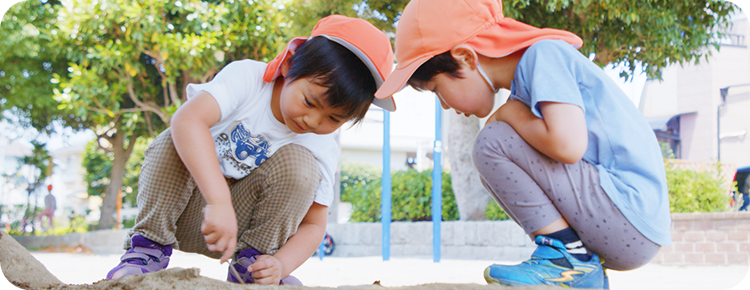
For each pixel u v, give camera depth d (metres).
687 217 4.99
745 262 4.89
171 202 1.61
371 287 1.22
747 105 11.03
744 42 11.34
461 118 6.59
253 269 1.44
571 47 1.53
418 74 1.58
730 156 11.06
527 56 1.51
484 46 1.54
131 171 13.80
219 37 7.05
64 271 4.07
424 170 7.37
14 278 1.29
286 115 1.58
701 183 5.76
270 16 7.01
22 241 9.29
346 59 1.58
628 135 1.47
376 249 6.63
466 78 1.54
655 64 5.71
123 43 7.16
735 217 4.94
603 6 4.88
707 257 4.93
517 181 1.49
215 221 1.35
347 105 1.57
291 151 1.70
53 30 7.29
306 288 1.18
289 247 1.71
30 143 12.17
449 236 6.22
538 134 1.42
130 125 8.15
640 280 3.40
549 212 1.49
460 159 6.54
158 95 8.53
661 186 1.48
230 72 1.69
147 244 1.61
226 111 1.61
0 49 7.80
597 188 1.44
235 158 1.71
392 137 16.05
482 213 6.41
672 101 11.88
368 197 7.41
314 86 1.53
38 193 13.12
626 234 1.44
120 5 6.78
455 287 1.20
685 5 5.27
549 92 1.40
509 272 1.40
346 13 5.44
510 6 4.85
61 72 8.71
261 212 1.70
